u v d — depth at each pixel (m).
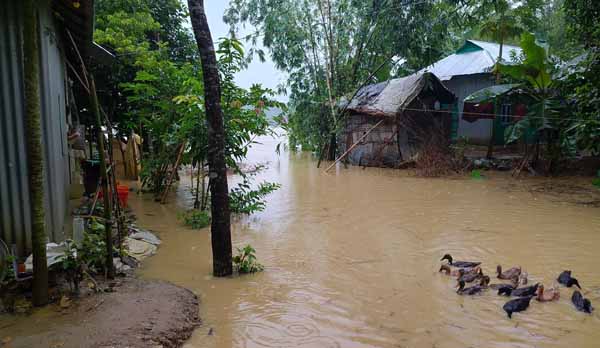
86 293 4.61
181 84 10.11
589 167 14.25
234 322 4.43
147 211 9.28
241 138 9.05
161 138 10.57
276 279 5.55
